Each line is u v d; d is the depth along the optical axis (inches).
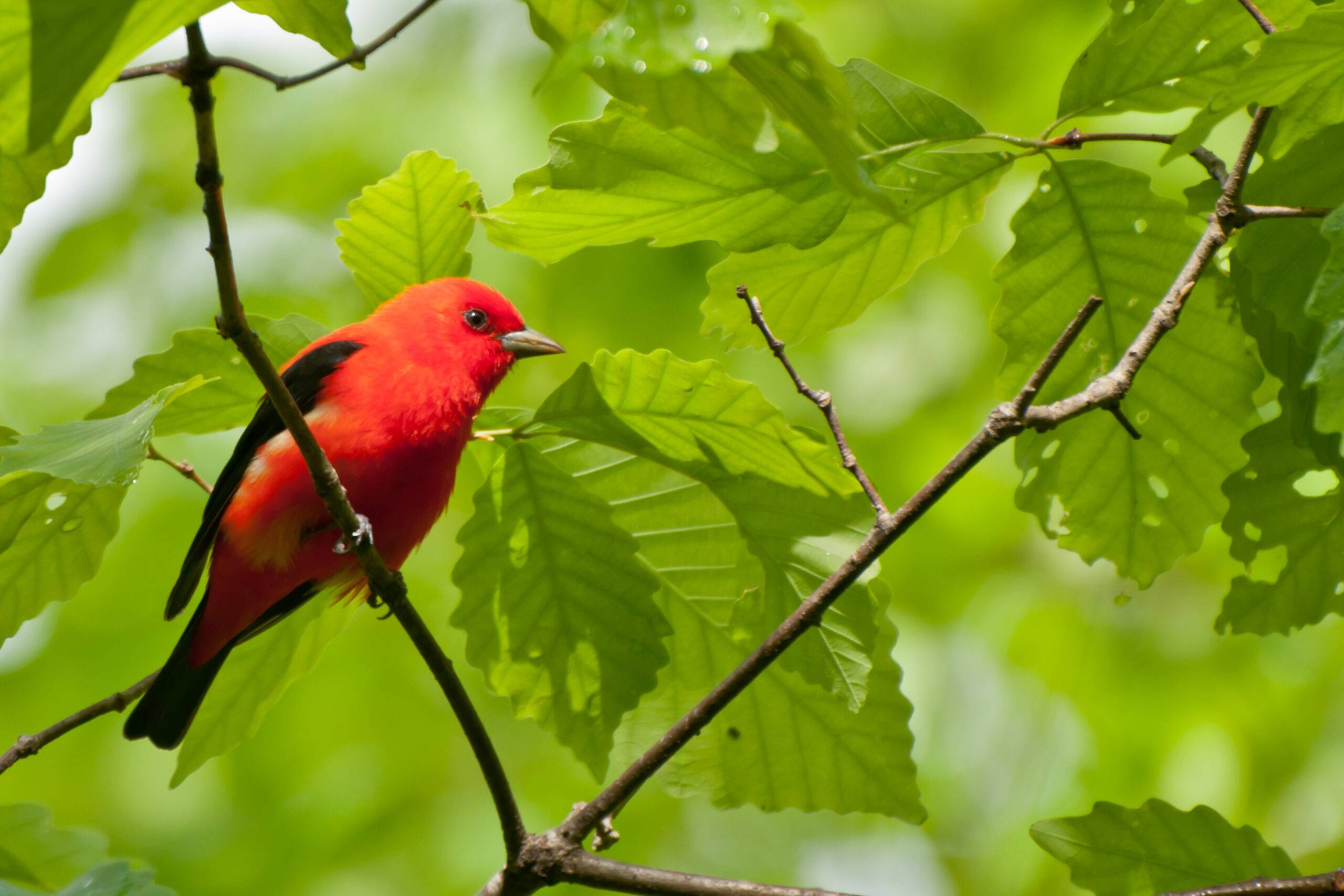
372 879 631.2
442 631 653.3
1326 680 645.9
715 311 334.0
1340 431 210.2
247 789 645.3
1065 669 669.3
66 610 615.8
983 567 691.4
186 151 666.2
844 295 329.1
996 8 644.7
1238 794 639.1
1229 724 650.2
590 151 270.4
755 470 309.9
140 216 671.8
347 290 654.5
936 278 685.3
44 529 317.1
